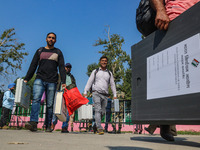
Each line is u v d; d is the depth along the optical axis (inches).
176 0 63.7
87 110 219.6
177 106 51.9
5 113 233.3
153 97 61.8
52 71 145.7
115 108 199.3
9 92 238.4
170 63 55.8
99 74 157.2
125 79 802.8
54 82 146.5
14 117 263.0
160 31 61.1
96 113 150.7
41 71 143.6
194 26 48.9
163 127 77.0
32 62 144.0
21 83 128.9
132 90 74.2
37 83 141.0
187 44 50.4
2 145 47.2
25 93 135.8
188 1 61.7
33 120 138.3
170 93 54.8
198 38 47.3
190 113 47.8
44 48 147.7
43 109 240.7
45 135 100.4
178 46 53.3
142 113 67.2
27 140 64.6
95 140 74.9
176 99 52.5
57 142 61.2
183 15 52.7
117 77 909.2
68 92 132.9
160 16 58.8
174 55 54.5
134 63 74.2
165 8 65.0
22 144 51.1
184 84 50.4
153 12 73.8
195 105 46.6
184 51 51.2
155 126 90.1
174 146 56.6
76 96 132.0
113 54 964.6
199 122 46.0
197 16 48.1
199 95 45.8
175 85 53.2
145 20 75.4
